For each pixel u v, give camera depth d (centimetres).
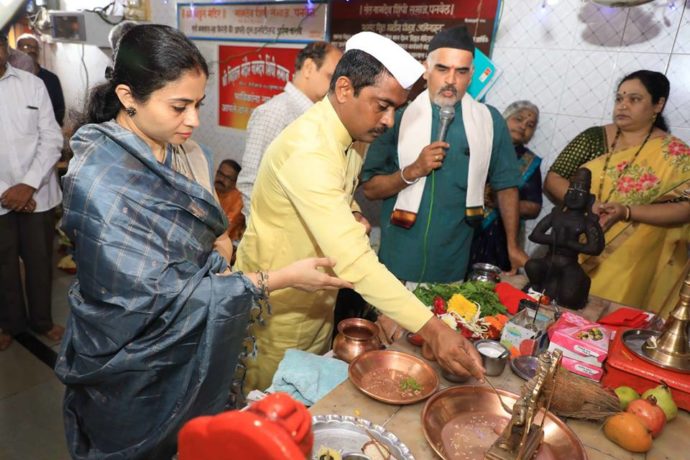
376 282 115
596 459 95
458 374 111
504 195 207
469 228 205
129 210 97
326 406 104
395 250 205
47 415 212
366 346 132
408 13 264
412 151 197
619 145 207
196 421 51
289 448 45
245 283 106
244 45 336
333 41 294
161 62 91
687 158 193
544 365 89
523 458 88
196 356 106
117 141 98
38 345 261
